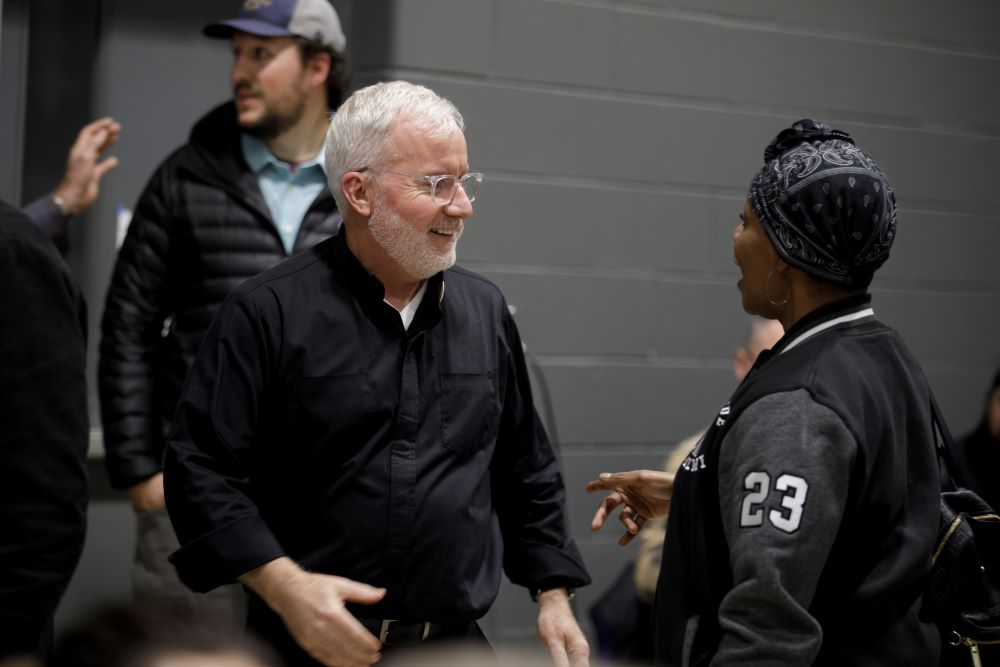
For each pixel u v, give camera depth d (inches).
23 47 227.3
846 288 107.7
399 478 121.4
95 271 233.3
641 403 252.2
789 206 105.4
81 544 105.7
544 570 138.0
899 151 274.5
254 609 126.0
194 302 175.5
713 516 105.3
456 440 125.8
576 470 247.1
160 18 236.2
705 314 257.1
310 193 183.3
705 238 257.1
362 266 124.1
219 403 119.3
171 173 179.5
